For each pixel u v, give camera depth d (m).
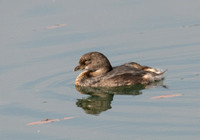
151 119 13.79
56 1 27.53
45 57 20.84
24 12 26.17
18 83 18.28
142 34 22.64
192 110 14.16
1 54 21.34
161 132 12.88
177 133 12.74
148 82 17.02
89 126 13.76
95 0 27.56
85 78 17.80
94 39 22.45
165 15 24.55
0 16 25.77
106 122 13.91
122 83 17.14
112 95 16.31
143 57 20.28
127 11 25.45
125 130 13.21
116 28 23.52
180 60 19.44
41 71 19.39
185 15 24.34
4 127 14.30
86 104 15.67
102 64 17.69
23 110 15.56
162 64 19.28
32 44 22.27
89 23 24.30
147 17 24.52
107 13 25.36
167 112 14.19
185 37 21.83
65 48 21.67
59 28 23.84
